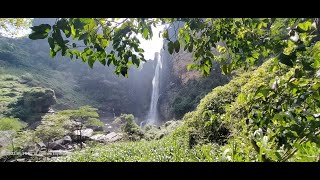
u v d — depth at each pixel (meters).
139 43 1.33
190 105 34.50
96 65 63.19
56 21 1.01
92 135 28.09
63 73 60.59
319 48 1.14
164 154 7.16
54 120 20.06
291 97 1.34
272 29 1.32
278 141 1.29
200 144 7.12
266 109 1.52
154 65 58.97
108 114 53.53
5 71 50.94
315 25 1.08
